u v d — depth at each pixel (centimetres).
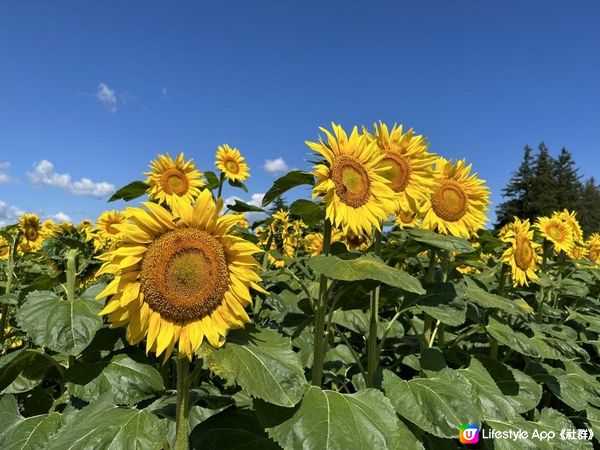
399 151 97
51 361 81
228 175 216
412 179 96
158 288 61
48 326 71
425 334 102
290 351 67
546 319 132
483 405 81
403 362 100
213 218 63
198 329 62
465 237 107
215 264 63
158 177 187
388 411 66
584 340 118
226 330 63
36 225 206
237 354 62
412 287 69
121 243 61
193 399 77
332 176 81
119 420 61
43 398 91
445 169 110
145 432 60
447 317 86
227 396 81
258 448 69
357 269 71
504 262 117
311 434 58
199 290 62
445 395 72
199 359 66
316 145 81
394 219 117
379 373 81
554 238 139
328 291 79
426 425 69
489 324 97
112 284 60
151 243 62
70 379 74
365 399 67
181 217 63
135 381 75
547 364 114
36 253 139
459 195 107
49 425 73
